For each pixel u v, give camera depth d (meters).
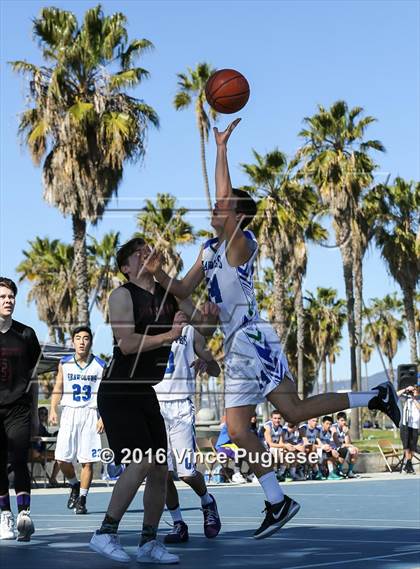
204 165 39.41
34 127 25.30
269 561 5.59
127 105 25.66
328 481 16.58
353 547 6.36
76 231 25.00
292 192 34.94
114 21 26.12
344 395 5.69
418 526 8.12
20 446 6.62
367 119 35.25
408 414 19.30
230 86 5.68
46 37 25.78
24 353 6.70
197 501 11.89
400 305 86.19
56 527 8.04
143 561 5.53
